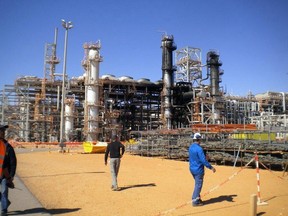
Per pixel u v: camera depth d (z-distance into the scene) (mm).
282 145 21031
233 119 75500
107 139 62188
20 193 10953
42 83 67438
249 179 15742
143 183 14398
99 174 17266
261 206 9625
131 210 9188
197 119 60719
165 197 11102
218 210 9102
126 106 72500
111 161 12414
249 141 23891
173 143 31406
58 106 66875
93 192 11938
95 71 63000
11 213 8172
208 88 64625
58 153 37500
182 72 73688
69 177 15891
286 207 9461
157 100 76500
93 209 9289
